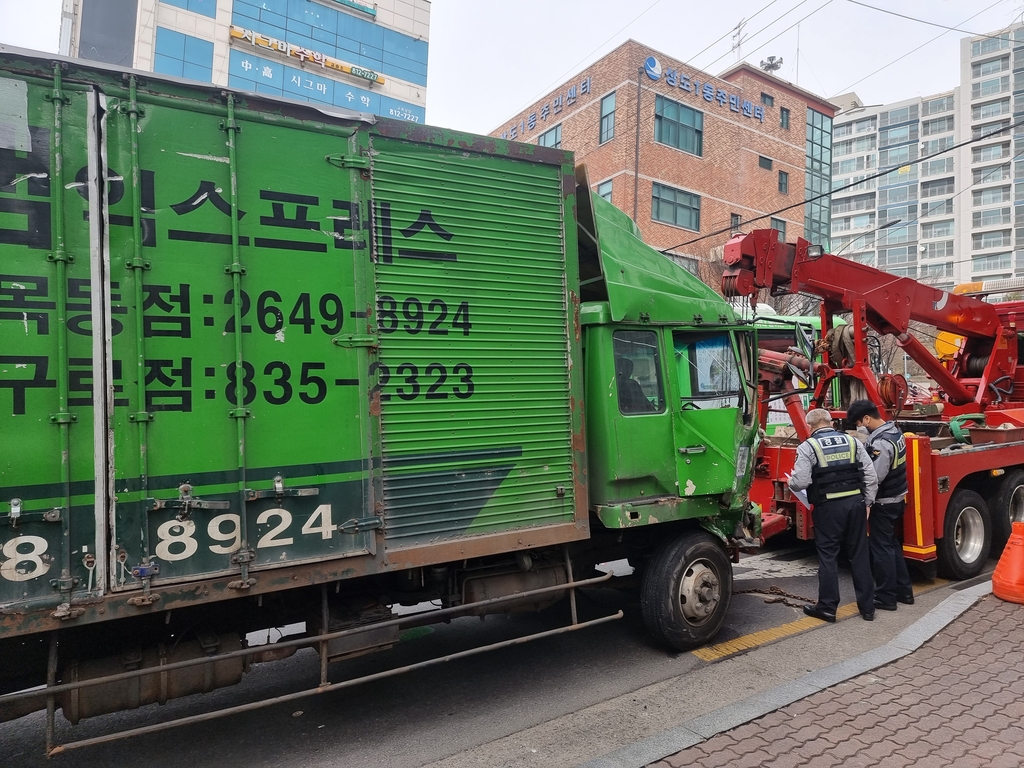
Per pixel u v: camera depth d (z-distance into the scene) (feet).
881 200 247.91
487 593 13.05
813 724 11.60
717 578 15.66
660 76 77.56
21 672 9.75
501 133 96.43
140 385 9.33
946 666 14.03
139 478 9.29
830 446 17.40
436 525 11.77
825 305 23.25
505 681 14.21
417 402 11.71
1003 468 23.13
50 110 9.07
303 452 10.55
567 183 13.76
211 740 11.96
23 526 8.58
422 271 11.92
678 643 14.92
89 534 8.94
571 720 12.30
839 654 15.10
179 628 10.77
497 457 12.51
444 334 12.08
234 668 10.64
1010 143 213.87
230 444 9.95
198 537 9.64
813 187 98.73
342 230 11.14
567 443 13.41
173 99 9.86
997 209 215.72
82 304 9.06
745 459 16.48
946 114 234.99
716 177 83.46
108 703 9.78
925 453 19.65
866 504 17.37
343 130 11.28
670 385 15.19
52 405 8.81
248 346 10.21
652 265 15.80
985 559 21.83
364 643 11.44
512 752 11.21
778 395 22.47
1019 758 10.46
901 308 23.15
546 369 13.26
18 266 8.73
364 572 10.94
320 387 10.78
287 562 10.27
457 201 12.39
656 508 14.56
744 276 19.86
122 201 9.42
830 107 100.22
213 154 10.12
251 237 10.34
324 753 11.42
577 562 15.26
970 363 27.71
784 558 24.23
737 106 86.02
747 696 13.05
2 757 11.56
